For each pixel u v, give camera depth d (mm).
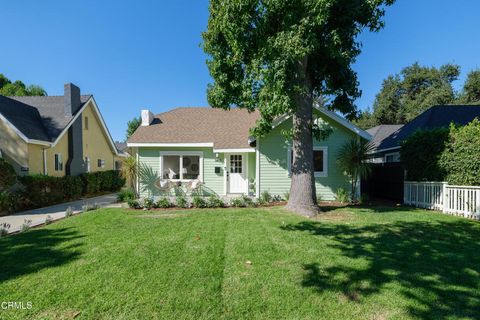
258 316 2756
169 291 3252
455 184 8828
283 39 6848
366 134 11633
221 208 9812
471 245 4996
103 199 14680
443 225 6672
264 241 5254
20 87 32781
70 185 13836
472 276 3613
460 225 6668
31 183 11078
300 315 2764
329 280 3504
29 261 4262
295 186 8773
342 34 7648
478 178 8273
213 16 8422
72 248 4930
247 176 13492
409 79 38375
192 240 5367
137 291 3256
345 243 5117
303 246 4914
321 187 11992
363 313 2783
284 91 7129
